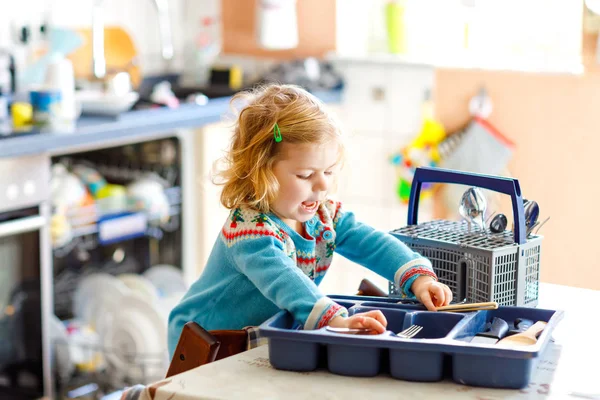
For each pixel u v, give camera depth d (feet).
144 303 10.58
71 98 10.37
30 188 9.75
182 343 4.50
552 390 3.80
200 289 5.23
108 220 11.55
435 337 4.35
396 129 12.84
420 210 12.57
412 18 13.05
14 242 9.70
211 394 3.74
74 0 12.35
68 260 11.94
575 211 11.57
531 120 11.67
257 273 4.53
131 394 3.91
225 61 14.30
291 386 3.83
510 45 12.47
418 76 12.50
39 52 11.77
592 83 11.19
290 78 12.81
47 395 10.32
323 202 5.25
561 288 5.49
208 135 12.12
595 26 11.19
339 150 4.79
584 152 11.37
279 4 13.12
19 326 9.94
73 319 11.51
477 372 3.82
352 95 13.17
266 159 4.66
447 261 4.92
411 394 3.74
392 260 4.92
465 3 12.11
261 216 4.76
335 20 13.43
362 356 3.92
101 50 11.17
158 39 13.73
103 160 12.46
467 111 12.14
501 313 4.43
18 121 10.16
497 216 5.07
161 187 12.17
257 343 4.58
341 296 4.77
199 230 12.46
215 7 14.10
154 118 11.00
